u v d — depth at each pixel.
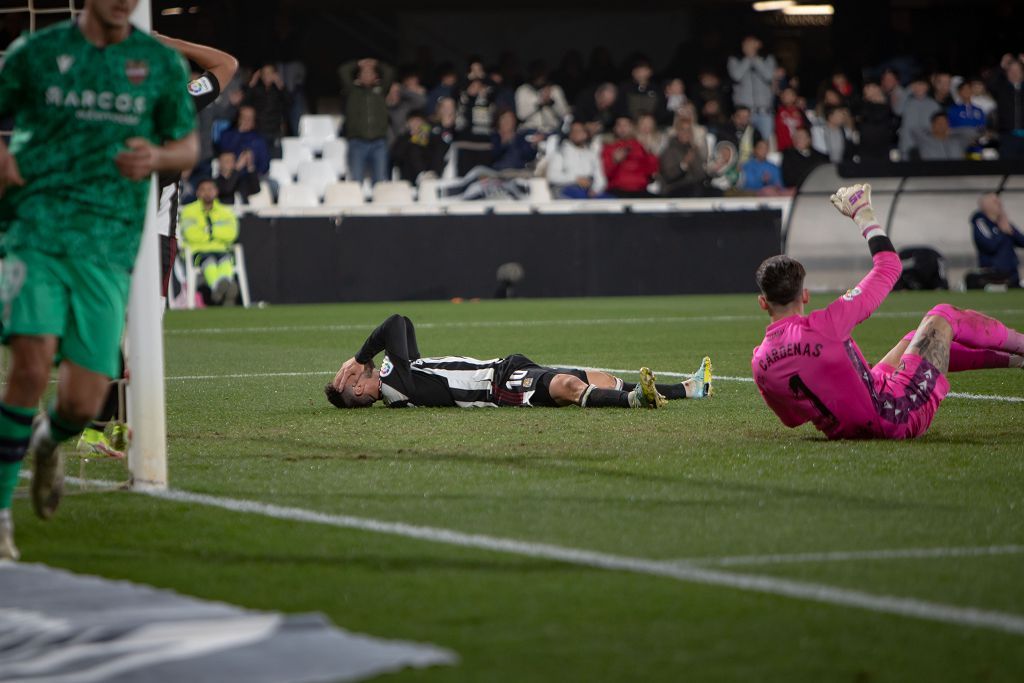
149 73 13.34
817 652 9.62
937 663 9.37
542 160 72.75
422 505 15.16
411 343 24.69
